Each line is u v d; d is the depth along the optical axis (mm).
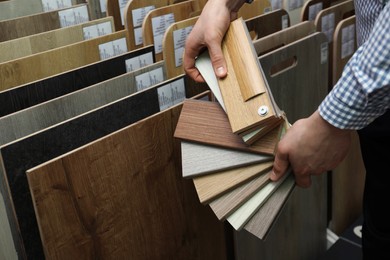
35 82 896
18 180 745
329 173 1494
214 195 738
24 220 768
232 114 721
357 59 641
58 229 777
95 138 847
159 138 915
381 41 597
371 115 667
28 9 1390
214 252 1149
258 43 1113
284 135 713
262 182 732
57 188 756
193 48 831
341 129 675
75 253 816
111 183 845
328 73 1361
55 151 787
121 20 1458
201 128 786
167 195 972
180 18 1305
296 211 1360
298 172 723
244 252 1221
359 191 1608
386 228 989
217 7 827
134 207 905
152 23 1235
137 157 881
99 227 846
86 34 1195
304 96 1209
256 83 721
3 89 964
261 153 734
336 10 1415
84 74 975
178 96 993
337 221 1558
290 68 1136
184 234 1046
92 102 917
